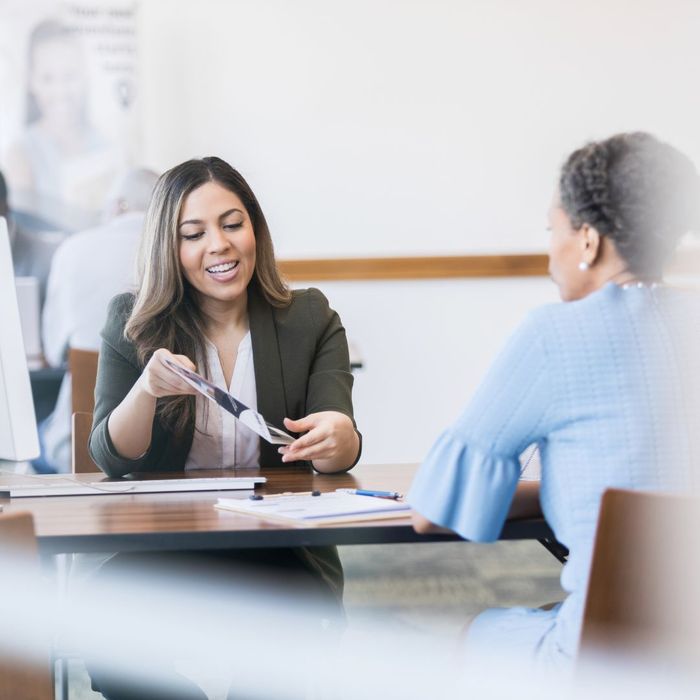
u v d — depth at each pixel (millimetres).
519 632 1704
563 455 1629
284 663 2072
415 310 6555
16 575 1439
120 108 5895
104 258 5707
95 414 2426
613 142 1670
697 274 5781
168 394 2184
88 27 5848
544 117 6508
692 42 6500
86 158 5859
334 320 2604
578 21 6469
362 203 6531
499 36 6465
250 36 6430
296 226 6531
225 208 2402
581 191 1655
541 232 6555
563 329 1632
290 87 6473
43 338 5770
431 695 2270
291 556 2107
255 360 2475
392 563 5031
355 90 6477
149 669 2059
